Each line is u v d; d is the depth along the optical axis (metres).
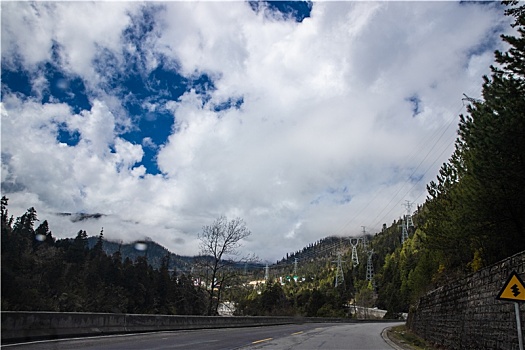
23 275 43.84
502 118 13.30
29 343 11.73
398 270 112.69
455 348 16.58
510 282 9.93
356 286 155.75
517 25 12.25
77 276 57.62
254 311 61.12
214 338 18.17
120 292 60.75
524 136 12.97
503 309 11.87
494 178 14.10
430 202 23.31
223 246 44.03
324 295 105.81
